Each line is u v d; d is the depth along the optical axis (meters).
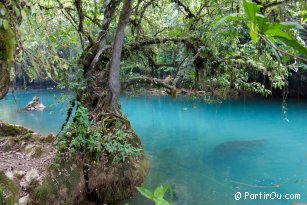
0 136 5.95
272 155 7.04
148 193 0.91
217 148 7.62
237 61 5.62
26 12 2.46
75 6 5.58
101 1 6.08
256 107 13.80
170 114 12.27
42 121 10.68
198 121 11.08
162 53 6.64
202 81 5.89
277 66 4.85
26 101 15.21
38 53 3.91
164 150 7.50
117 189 4.60
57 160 4.34
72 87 5.26
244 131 9.59
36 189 3.94
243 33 4.94
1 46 2.01
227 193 5.01
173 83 5.64
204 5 5.69
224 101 14.90
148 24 6.67
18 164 4.66
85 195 4.46
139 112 12.63
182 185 5.27
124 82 5.55
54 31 5.88
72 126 4.71
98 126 4.89
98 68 5.68
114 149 4.55
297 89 15.91
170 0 5.99
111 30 5.74
